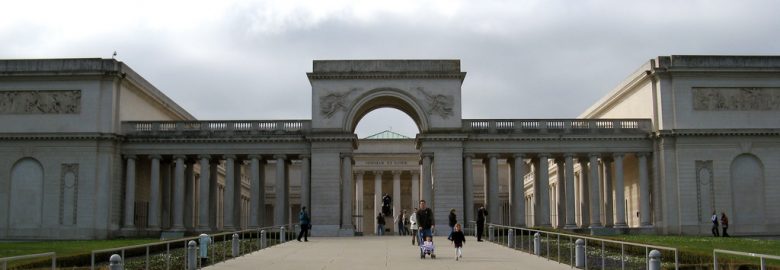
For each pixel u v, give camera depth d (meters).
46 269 38.25
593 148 94.94
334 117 93.69
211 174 99.19
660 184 93.12
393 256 53.78
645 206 93.75
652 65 93.38
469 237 84.06
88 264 45.53
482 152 94.56
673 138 93.00
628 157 104.12
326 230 91.38
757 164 93.31
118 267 31.95
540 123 95.31
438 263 48.12
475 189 143.62
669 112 92.94
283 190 94.12
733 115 93.06
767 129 92.75
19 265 37.91
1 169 92.12
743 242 67.94
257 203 94.19
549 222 94.19
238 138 94.19
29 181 92.00
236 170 98.38
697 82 93.44
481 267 45.25
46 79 92.44
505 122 95.38
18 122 92.19
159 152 94.19
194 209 112.12
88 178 91.31
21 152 92.12
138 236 92.38
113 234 91.50
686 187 92.19
